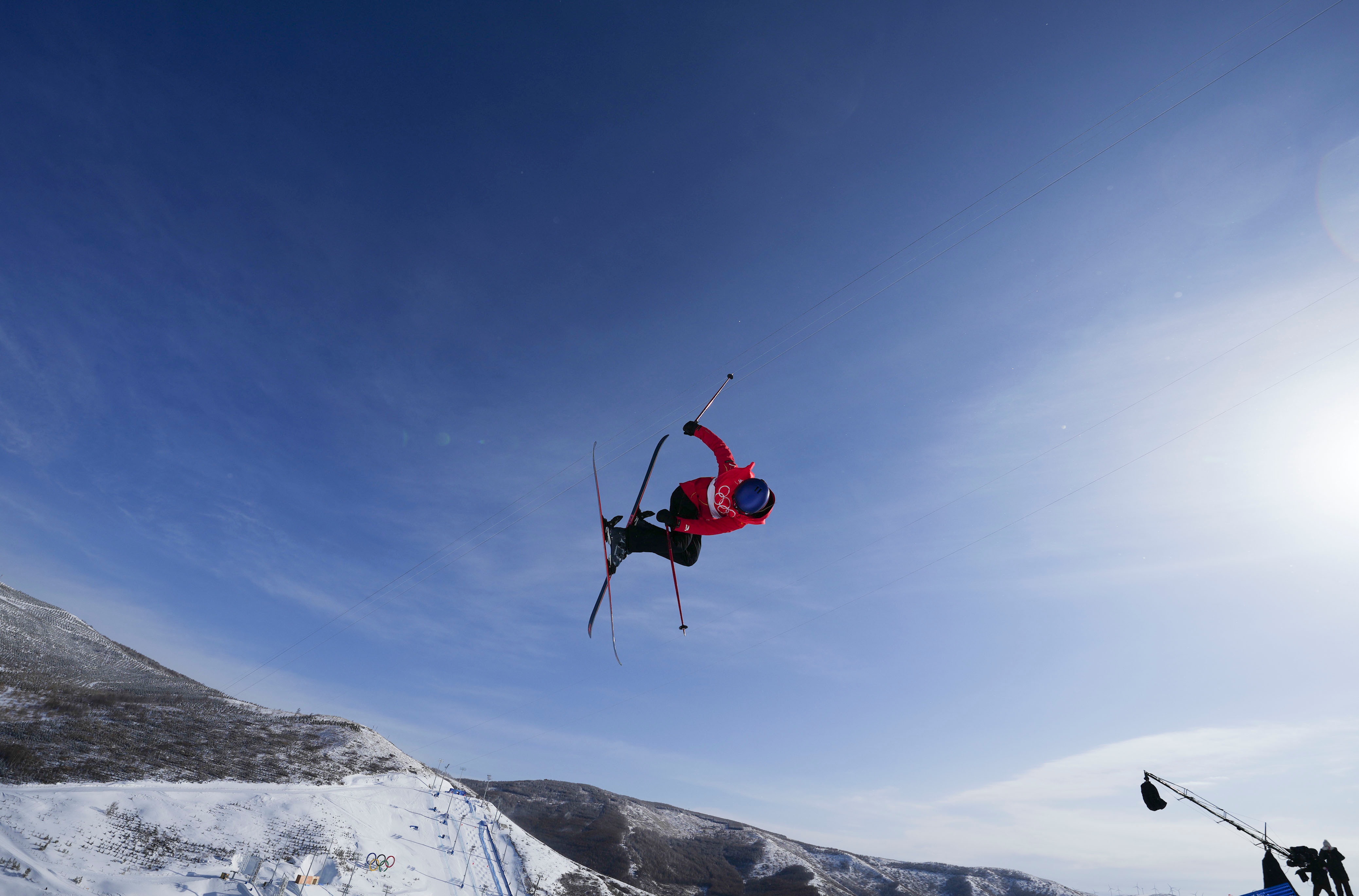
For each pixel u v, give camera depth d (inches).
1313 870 386.9
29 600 5359.3
